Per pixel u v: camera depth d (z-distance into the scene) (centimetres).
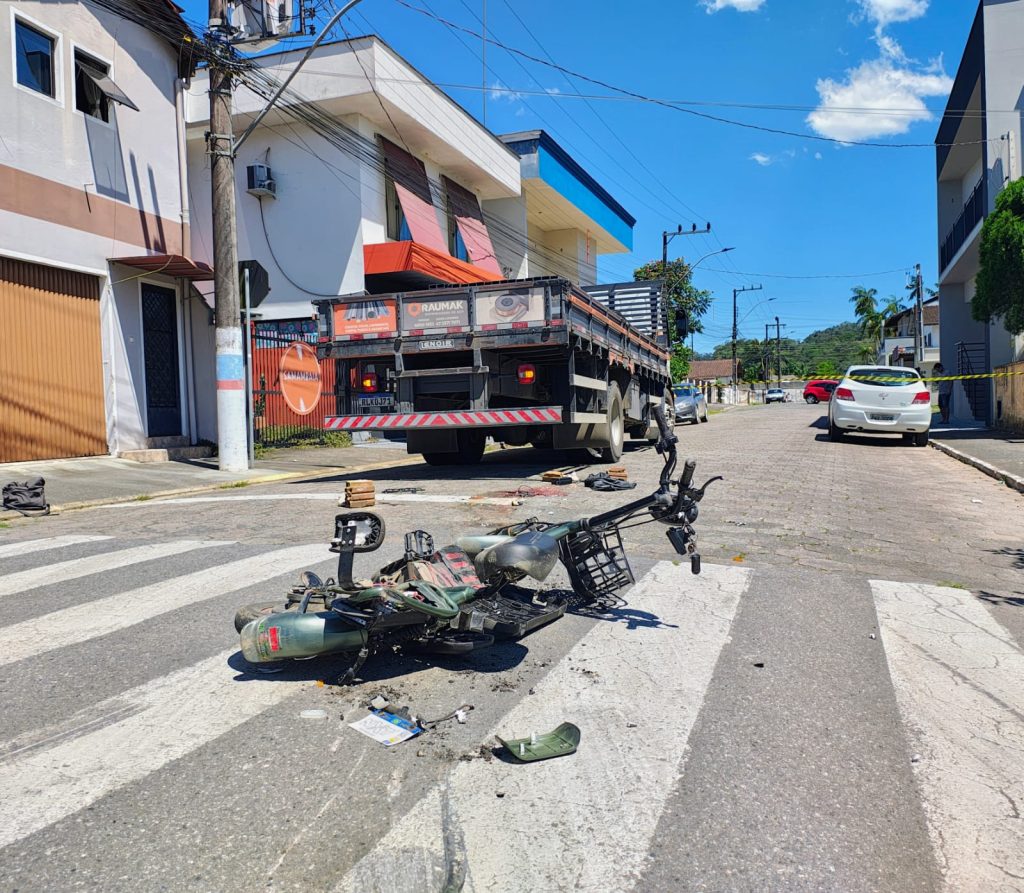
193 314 1614
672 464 432
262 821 267
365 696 372
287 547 681
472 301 1069
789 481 1088
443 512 845
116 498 1028
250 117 1978
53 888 231
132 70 1453
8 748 321
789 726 339
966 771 303
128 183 1440
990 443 1673
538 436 1438
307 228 2017
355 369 1152
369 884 233
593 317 1210
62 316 1310
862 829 264
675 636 453
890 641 445
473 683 387
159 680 391
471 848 251
